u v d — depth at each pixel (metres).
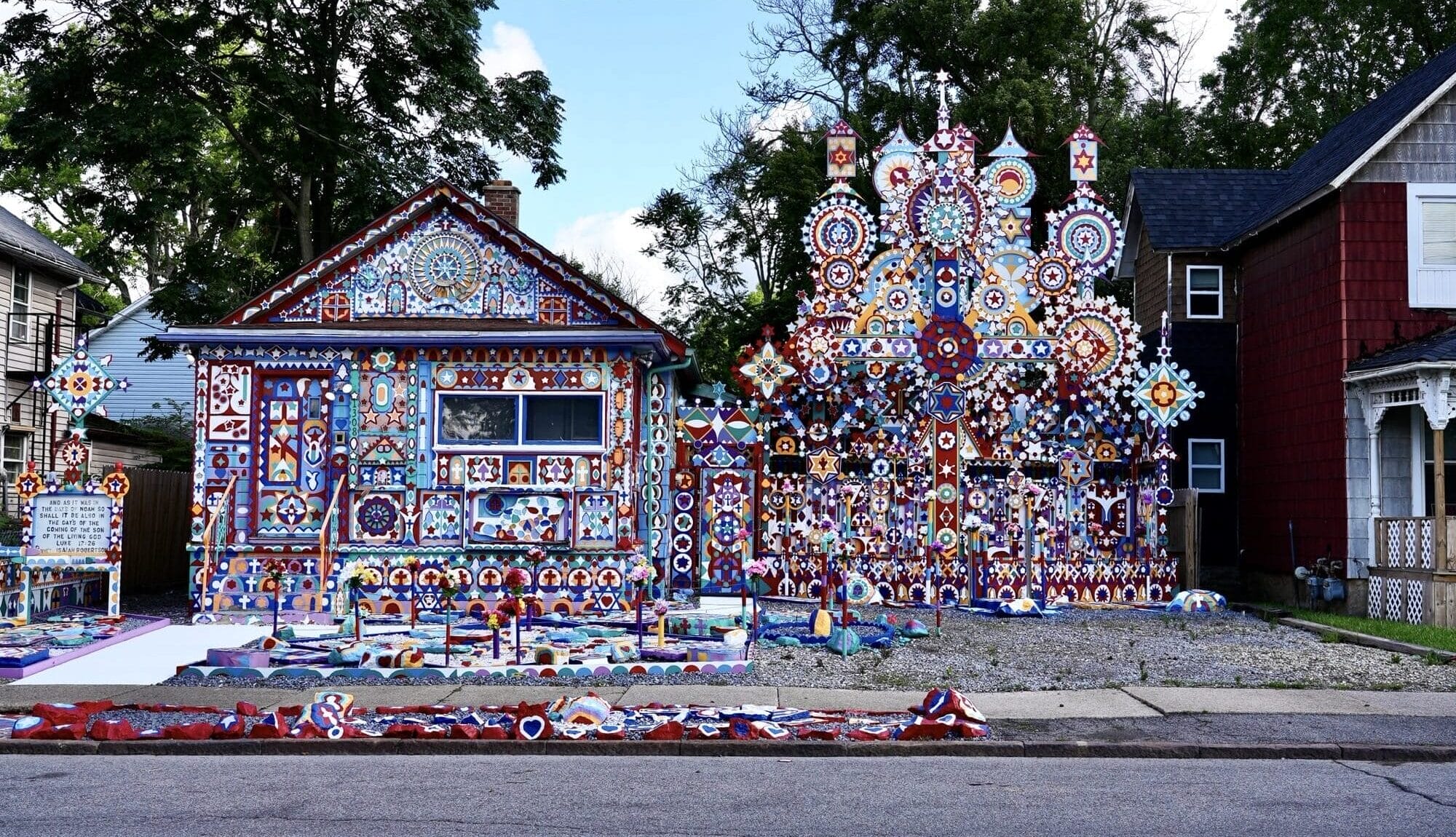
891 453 19.62
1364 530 19.33
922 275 19.80
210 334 17.84
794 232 39.44
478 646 14.34
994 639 15.82
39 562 16.73
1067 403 19.88
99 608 18.75
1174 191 27.05
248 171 30.28
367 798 8.02
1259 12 42.16
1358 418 19.50
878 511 19.50
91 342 43.03
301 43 28.84
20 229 31.62
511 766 9.17
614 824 7.33
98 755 9.66
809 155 39.81
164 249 46.75
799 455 19.78
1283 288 21.88
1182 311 25.64
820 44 42.03
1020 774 8.88
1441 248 19.52
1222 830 7.22
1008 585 19.16
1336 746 9.59
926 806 7.80
